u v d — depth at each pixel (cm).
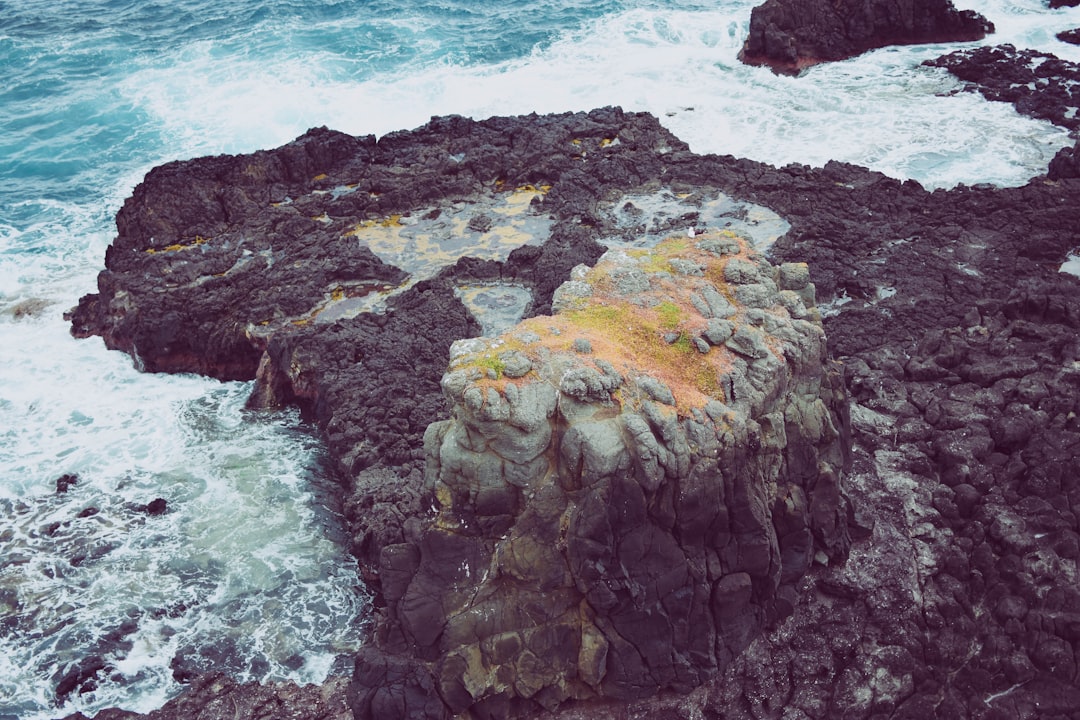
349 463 3512
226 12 7788
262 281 4328
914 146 5394
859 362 3709
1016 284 4075
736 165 5012
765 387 2831
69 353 4475
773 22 6397
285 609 3216
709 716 2786
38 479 3762
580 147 5284
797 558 2923
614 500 2605
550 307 4000
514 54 6875
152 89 6719
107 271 4588
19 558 3431
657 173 5019
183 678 3023
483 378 2611
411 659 2747
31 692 3008
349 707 2864
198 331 4231
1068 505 3142
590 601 2678
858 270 4225
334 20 7556
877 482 3269
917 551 3095
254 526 3516
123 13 7906
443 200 4950
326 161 5241
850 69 6303
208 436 3944
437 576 2719
